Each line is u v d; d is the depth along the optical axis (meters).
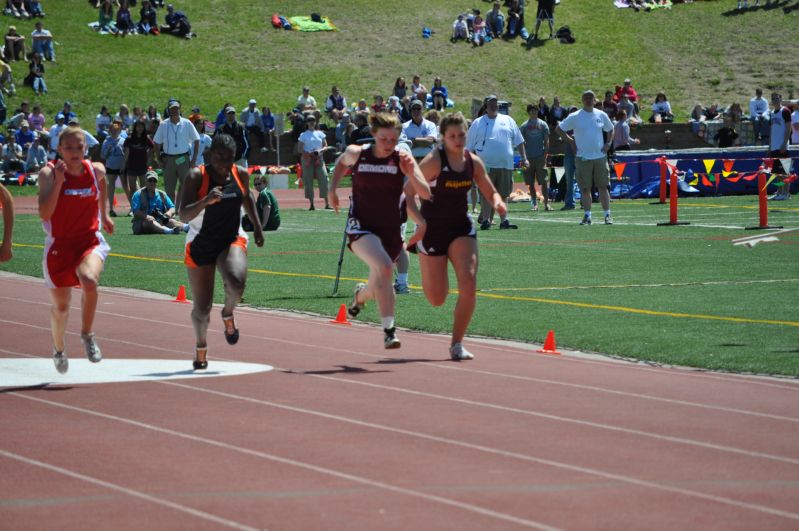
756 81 127.31
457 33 130.00
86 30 117.31
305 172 65.69
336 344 22.83
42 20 116.75
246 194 19.02
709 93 124.69
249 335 23.97
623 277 33.50
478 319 25.81
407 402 16.91
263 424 15.34
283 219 58.09
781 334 23.45
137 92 106.94
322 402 16.84
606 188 52.66
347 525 10.90
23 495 11.86
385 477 12.68
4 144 85.12
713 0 144.12
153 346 22.55
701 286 31.41
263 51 122.44
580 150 52.38
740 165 74.88
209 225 18.95
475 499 11.84
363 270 36.03
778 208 62.34
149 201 50.06
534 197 62.97
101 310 27.75
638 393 17.78
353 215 20.70
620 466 13.28
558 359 21.09
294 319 26.44
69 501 11.64
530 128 61.91
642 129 103.56
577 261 37.75
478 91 119.31
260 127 95.56
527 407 16.61
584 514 11.34
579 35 134.12
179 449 13.91
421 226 20.17
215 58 118.94
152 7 126.62
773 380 19.03
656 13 141.25
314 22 130.00
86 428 15.05
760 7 142.50
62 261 18.42
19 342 22.98
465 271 20.77
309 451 13.85
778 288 30.94
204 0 132.75
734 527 10.98
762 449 14.18
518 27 132.38
